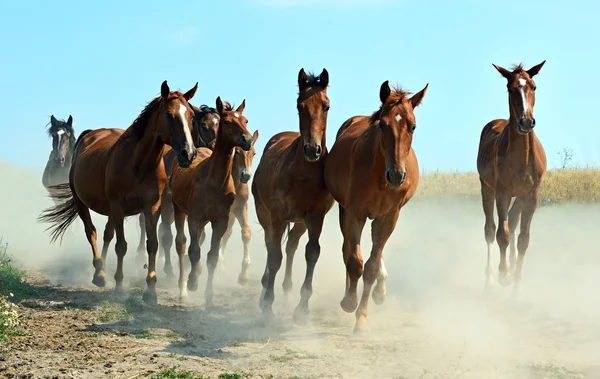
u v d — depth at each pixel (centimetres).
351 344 815
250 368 717
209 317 977
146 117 1054
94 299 1073
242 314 1003
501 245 1119
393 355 762
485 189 1241
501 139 1151
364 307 874
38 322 900
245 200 1298
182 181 1115
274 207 953
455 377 677
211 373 689
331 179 933
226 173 1044
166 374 666
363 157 861
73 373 675
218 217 1047
